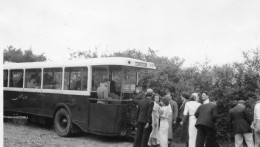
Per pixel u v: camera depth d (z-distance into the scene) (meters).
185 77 13.30
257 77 11.08
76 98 11.48
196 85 12.07
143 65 11.29
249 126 8.68
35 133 12.39
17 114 14.98
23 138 10.92
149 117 8.60
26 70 13.97
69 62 11.96
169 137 9.54
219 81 11.34
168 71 13.90
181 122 9.68
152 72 13.48
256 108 8.44
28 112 13.72
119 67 11.12
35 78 13.48
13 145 9.45
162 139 8.99
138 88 11.23
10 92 14.76
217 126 10.86
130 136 10.98
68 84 11.88
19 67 14.30
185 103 9.78
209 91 11.40
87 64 11.16
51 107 12.54
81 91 11.30
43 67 13.05
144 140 8.72
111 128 10.34
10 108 14.77
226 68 11.44
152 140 9.26
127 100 10.74
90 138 11.68
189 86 12.38
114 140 11.34
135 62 10.92
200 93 11.58
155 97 9.39
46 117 12.90
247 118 8.70
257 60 11.34
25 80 13.99
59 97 12.20
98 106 10.70
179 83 12.90
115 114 10.34
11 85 14.76
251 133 8.70
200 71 12.68
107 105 10.48
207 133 8.09
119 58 10.59
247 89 11.09
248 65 11.38
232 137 11.26
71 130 11.59
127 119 10.66
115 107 10.38
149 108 8.70
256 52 11.38
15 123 14.88
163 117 9.03
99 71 11.16
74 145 10.14
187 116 8.97
